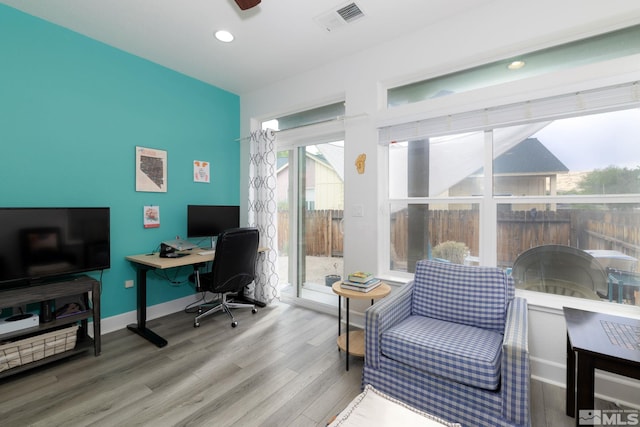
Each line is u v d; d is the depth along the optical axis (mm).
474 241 2379
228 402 1797
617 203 1891
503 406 1411
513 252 2223
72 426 1592
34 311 2354
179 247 2926
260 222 3572
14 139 2238
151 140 3043
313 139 3428
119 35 2562
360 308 2922
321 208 3412
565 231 2053
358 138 2848
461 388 1522
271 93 3562
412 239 2701
